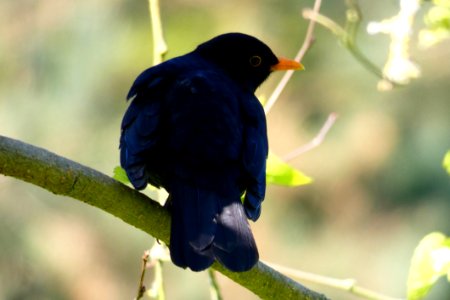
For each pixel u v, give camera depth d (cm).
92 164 1694
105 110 1711
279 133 1672
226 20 1727
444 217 1591
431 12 854
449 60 1600
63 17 1758
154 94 734
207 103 723
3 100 1748
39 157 664
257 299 1711
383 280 1612
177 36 1733
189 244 661
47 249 1708
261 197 707
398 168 1622
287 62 859
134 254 1742
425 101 1627
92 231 1728
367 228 1631
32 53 1753
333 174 1650
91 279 1719
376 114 1642
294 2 1702
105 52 1719
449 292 1498
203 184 691
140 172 686
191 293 1639
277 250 1666
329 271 1647
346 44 974
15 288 1692
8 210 1703
